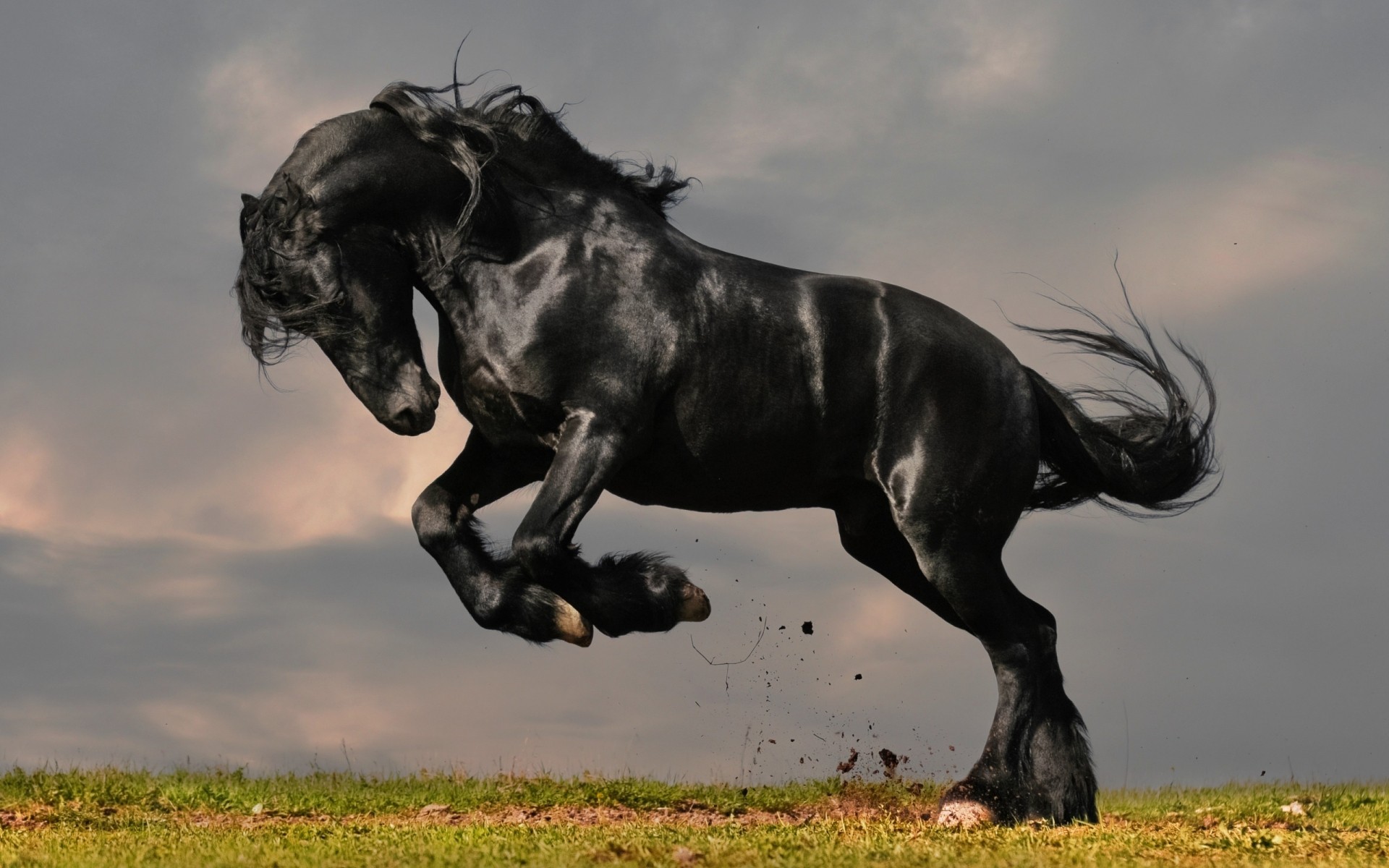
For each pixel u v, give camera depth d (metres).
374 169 10.70
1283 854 8.20
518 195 10.73
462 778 15.45
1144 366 12.08
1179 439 11.88
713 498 11.01
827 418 10.85
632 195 11.16
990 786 10.43
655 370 10.45
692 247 10.95
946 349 11.00
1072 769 10.74
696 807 13.60
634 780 14.88
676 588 10.43
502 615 10.53
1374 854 8.28
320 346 10.80
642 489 10.98
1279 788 15.13
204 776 15.28
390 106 10.97
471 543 10.75
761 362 10.69
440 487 10.95
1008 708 10.71
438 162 10.79
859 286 11.23
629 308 10.45
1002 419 11.04
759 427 10.70
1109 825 10.45
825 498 11.52
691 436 10.62
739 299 10.75
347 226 10.69
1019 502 11.18
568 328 10.34
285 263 10.62
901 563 11.92
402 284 10.88
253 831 10.12
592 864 7.48
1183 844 8.48
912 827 9.69
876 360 10.94
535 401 10.34
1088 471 11.84
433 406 10.86
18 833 9.88
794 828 9.55
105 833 9.91
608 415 10.27
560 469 10.14
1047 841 8.61
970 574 10.83
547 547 9.97
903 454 10.87
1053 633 11.16
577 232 10.66
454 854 7.91
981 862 7.50
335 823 11.30
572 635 10.45
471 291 10.59
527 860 7.66
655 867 7.43
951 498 10.80
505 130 10.88
